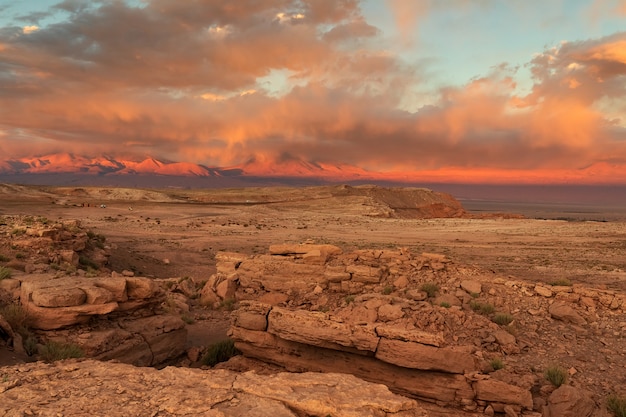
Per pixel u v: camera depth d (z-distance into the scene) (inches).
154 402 298.7
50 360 474.6
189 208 5123.0
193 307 1019.9
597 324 669.9
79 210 4252.0
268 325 603.5
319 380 345.7
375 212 5226.4
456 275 859.4
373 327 525.7
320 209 5477.4
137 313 636.1
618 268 1590.8
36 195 5841.5
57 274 672.4
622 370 541.0
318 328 548.1
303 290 971.9
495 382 473.4
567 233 3006.9
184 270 1688.0
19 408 284.0
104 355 530.9
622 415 442.3
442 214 6358.3
